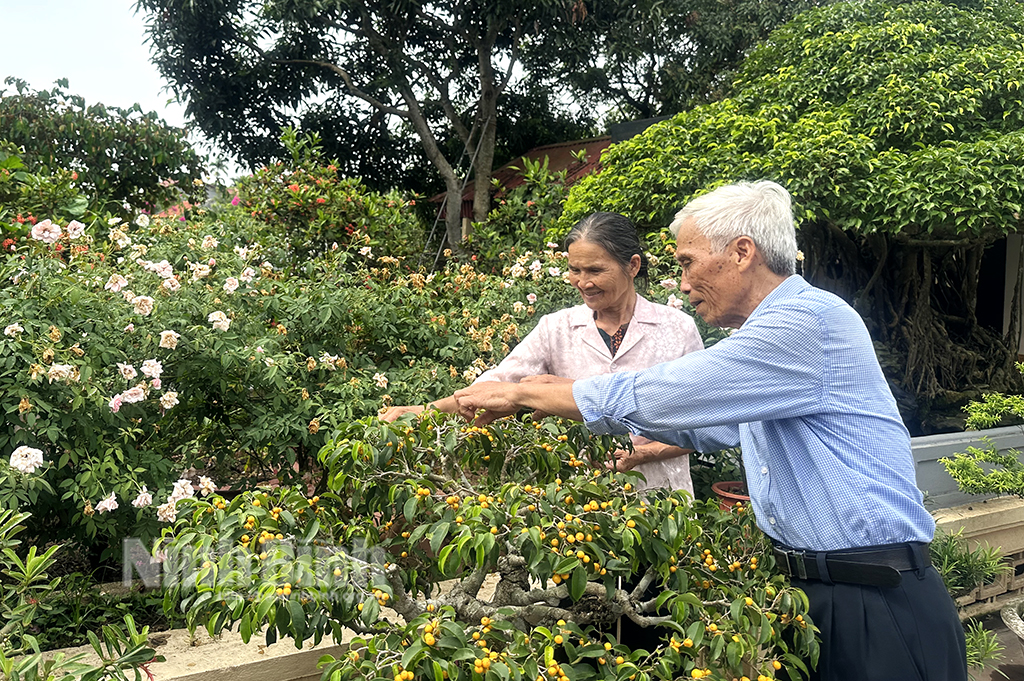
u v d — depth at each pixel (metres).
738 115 5.08
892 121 4.74
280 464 3.15
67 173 5.29
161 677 1.85
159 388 2.49
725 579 1.53
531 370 2.15
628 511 1.36
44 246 2.88
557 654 1.66
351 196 6.55
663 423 1.44
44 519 2.66
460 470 1.57
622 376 1.47
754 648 1.36
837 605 1.46
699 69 10.46
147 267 2.81
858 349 1.43
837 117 4.84
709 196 1.55
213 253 3.45
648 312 2.09
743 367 1.40
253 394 2.99
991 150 4.12
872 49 5.12
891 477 1.43
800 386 1.41
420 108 10.91
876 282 5.63
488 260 6.84
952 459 3.49
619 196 4.95
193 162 6.91
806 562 1.48
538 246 6.62
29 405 2.20
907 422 5.19
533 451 1.61
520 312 3.67
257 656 1.97
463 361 3.46
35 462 2.10
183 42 9.45
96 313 2.54
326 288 3.25
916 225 5.00
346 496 1.58
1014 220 4.50
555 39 9.92
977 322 6.22
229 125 10.20
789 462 1.50
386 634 1.32
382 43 10.09
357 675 1.25
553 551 1.27
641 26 10.29
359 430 1.45
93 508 2.35
